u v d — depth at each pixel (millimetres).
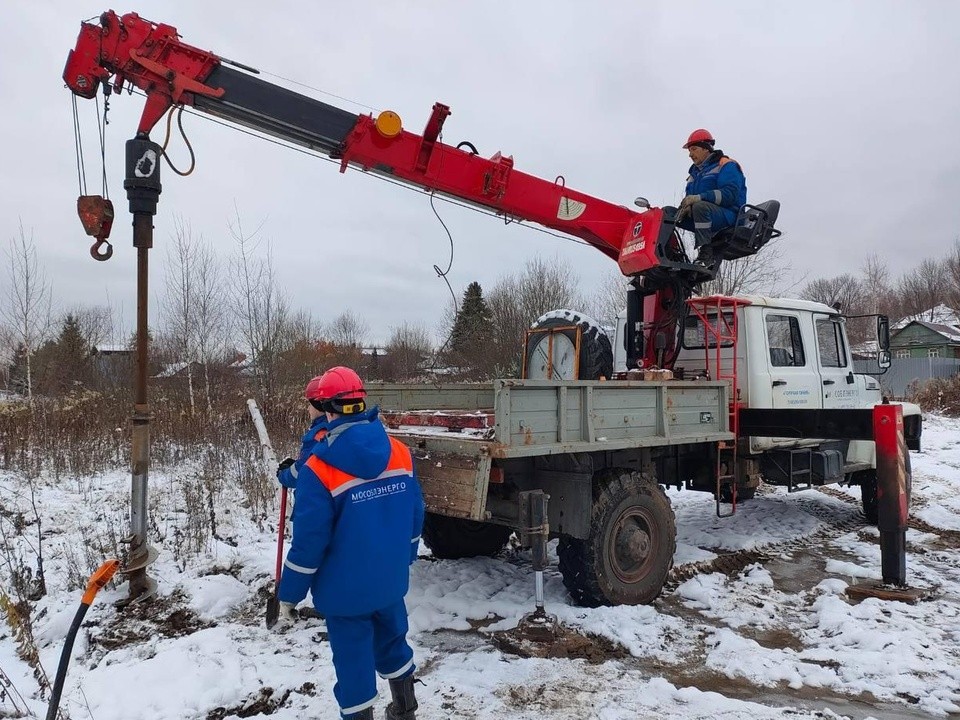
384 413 5379
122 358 15633
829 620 4562
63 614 4441
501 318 22281
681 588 5215
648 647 4082
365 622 2809
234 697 3418
